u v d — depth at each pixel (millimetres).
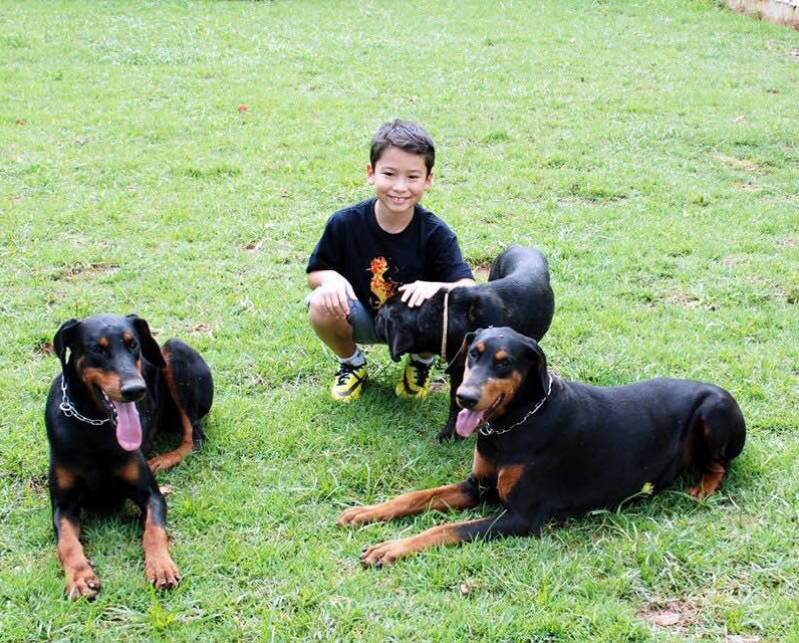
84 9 9109
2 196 4480
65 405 2500
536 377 2570
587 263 3982
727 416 2713
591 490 2646
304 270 3898
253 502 2676
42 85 6504
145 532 2502
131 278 3814
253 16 9141
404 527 2619
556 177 4930
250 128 5684
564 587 2424
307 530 2598
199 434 2885
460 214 4387
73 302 3598
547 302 3076
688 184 4887
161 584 2393
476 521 2557
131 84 6629
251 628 2322
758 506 2672
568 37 8625
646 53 8047
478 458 2652
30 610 2355
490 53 7926
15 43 7680
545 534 2592
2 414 2982
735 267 3955
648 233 4250
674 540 2539
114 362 2457
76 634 2309
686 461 2766
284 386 3199
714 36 8727
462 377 2828
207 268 3891
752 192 4812
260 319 3529
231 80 6848
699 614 2375
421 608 2373
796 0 9023
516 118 6027
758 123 5934
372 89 6664
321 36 8352
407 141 2965
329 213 4410
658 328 3520
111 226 4211
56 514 2520
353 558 2516
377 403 3117
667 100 6484
